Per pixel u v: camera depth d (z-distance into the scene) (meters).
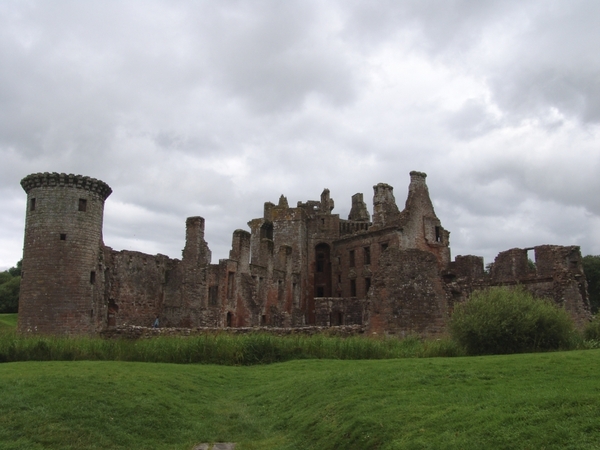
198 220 54.47
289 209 77.44
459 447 11.67
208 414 19.41
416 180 69.12
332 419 16.12
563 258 45.22
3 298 91.69
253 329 37.81
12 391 18.05
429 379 18.48
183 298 53.28
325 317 61.12
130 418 17.50
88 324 39.81
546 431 11.32
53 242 39.62
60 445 15.02
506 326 28.34
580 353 23.14
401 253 39.66
